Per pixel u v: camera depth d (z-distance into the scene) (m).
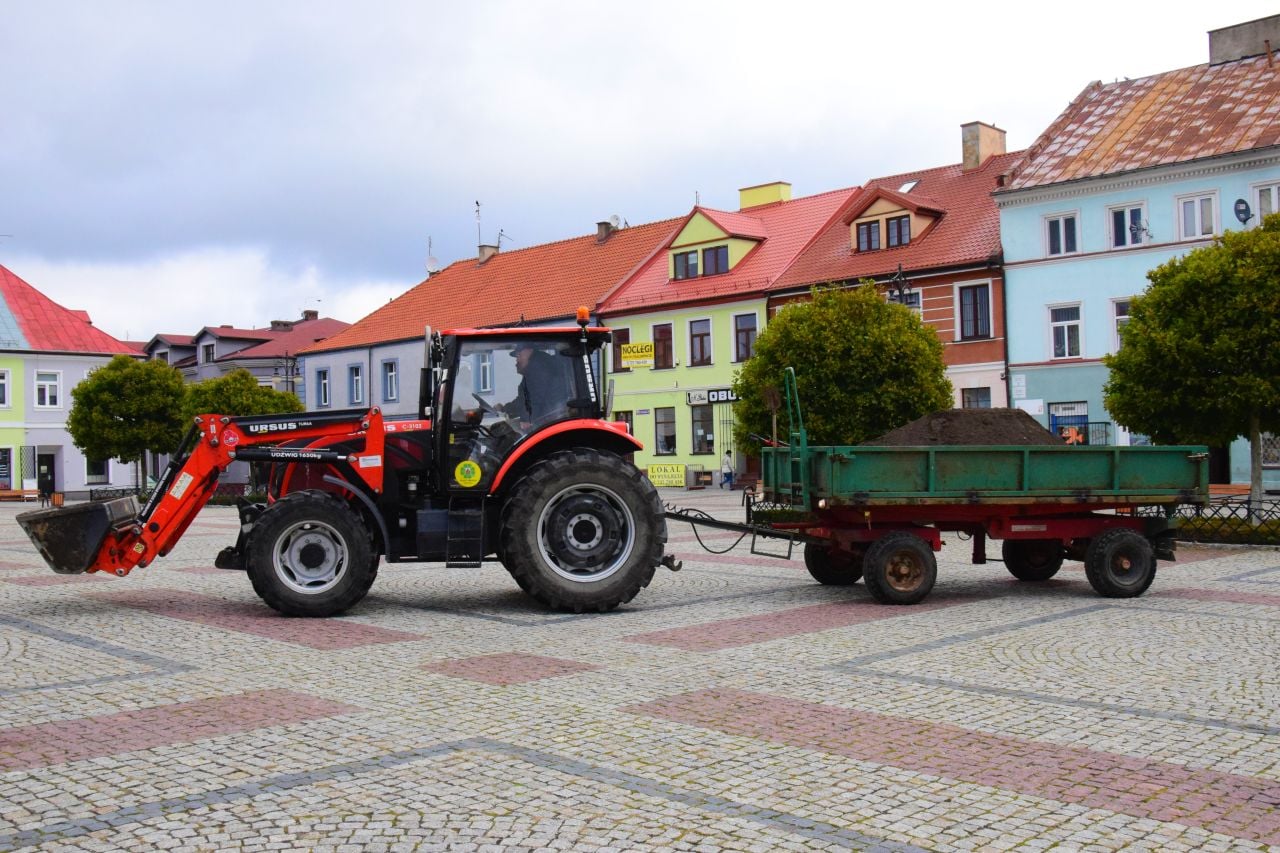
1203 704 6.85
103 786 5.40
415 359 51.12
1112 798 5.14
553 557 10.81
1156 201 31.00
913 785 5.34
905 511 11.65
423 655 8.64
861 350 23.08
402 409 51.84
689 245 43.28
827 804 5.07
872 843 4.60
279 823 4.87
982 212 36.75
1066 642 8.97
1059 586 12.62
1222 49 34.59
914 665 8.11
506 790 5.29
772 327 24.17
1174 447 12.09
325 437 11.11
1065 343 33.06
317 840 4.67
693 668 8.05
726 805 5.07
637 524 10.84
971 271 34.66
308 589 10.55
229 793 5.28
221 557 11.06
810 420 23.27
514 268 52.91
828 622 10.11
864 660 8.30
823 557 12.80
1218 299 17.12
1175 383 17.56
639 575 10.82
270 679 7.78
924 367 23.56
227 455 11.02
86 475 54.34
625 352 37.66
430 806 5.07
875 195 37.66
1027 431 13.03
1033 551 13.03
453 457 11.02
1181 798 5.13
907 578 11.19
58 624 10.30
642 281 45.34
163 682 7.71
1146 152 31.69
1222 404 16.94
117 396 42.50
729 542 18.80
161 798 5.21
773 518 15.38
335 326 67.88
